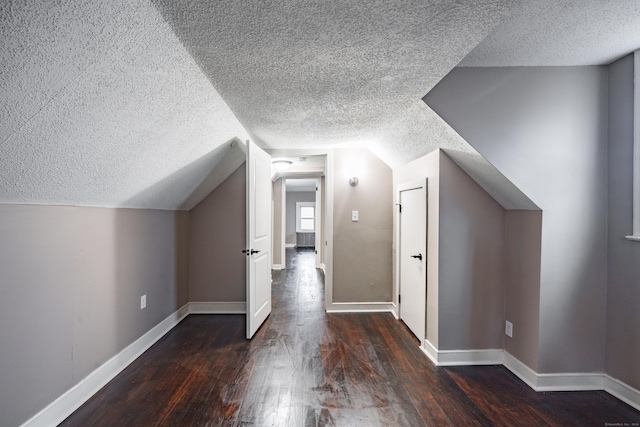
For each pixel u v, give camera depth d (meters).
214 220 3.59
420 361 2.44
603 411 1.84
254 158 2.96
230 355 2.51
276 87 1.86
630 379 1.91
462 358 2.41
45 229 1.64
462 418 1.76
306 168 5.57
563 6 1.41
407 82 1.82
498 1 1.11
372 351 2.60
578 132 2.06
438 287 2.40
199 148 2.46
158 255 2.87
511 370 2.31
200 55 1.47
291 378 2.16
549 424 1.72
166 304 3.02
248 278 2.82
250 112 2.32
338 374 2.23
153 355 2.51
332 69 1.64
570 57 1.95
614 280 2.00
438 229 2.41
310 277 5.54
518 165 2.06
